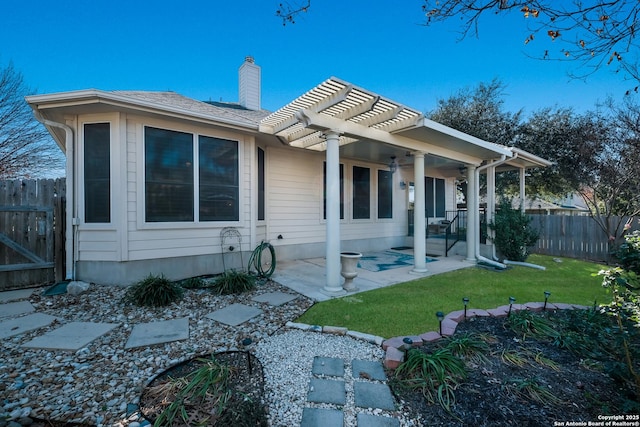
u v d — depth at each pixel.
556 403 2.05
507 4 2.39
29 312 3.70
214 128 5.51
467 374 2.38
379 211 9.52
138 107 4.53
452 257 8.22
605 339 2.68
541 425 1.85
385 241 9.70
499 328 3.33
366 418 1.93
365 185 9.14
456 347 2.73
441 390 2.13
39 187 4.82
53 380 2.29
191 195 5.32
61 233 4.87
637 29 2.26
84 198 4.77
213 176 5.57
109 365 2.53
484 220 8.37
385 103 4.37
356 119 4.94
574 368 2.51
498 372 2.44
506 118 12.10
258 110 9.63
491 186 7.89
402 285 5.22
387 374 2.43
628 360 2.02
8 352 2.72
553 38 2.49
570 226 8.88
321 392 2.19
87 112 4.65
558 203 18.17
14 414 1.90
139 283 4.28
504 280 5.63
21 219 4.68
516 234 7.46
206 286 4.85
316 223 8.13
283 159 7.42
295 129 5.82
